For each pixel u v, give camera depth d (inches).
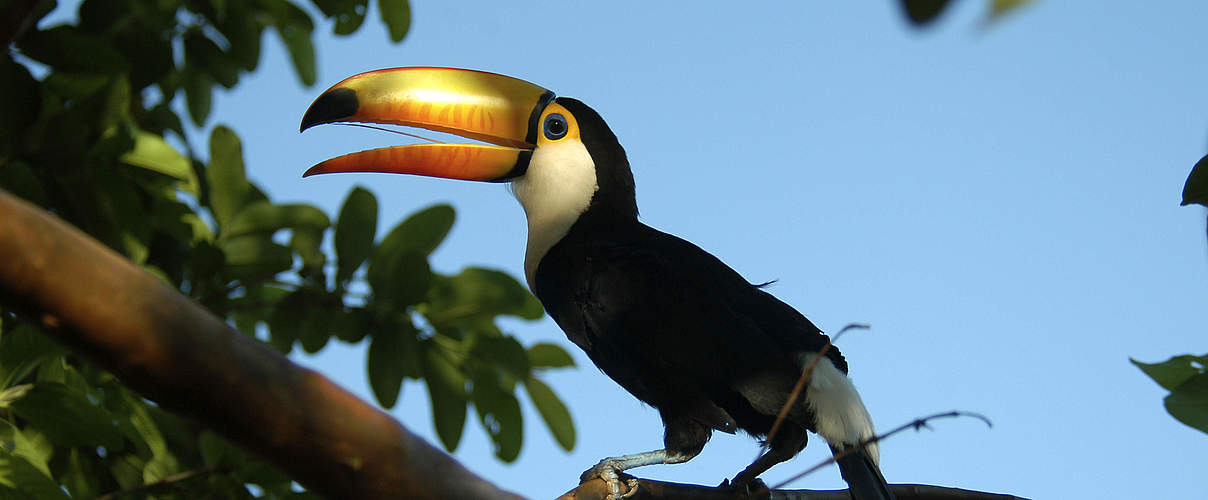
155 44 256.1
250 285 242.7
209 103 294.0
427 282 244.8
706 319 242.1
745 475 220.7
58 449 206.7
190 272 236.7
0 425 184.1
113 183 220.4
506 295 251.4
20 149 214.1
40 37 217.6
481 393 252.8
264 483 212.4
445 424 251.0
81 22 252.2
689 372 239.6
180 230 237.0
